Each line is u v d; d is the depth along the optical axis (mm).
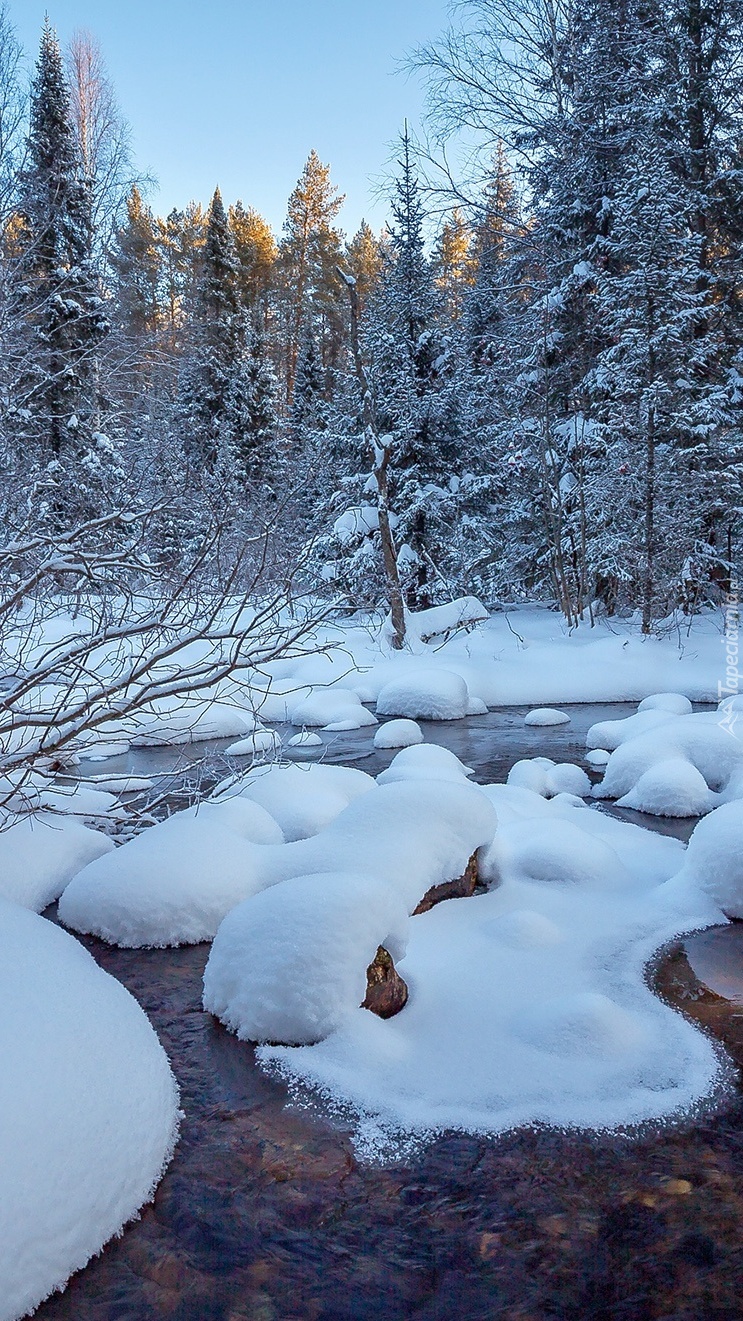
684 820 6492
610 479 15555
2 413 8500
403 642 15633
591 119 18188
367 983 3332
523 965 3818
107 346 15477
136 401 14289
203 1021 3482
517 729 11195
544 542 19250
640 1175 2461
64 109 20016
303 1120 2760
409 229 19094
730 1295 2033
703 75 17219
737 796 6609
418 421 18984
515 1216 2318
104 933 4359
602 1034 3109
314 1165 2539
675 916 4395
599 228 18172
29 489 5906
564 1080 2912
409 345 19375
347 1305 2027
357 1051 3090
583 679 13703
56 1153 2158
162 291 31578
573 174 17703
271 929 3443
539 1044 3127
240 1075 3037
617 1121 2697
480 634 16656
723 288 17734
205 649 12414
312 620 4945
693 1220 2281
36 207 14250
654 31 17703
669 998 3520
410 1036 3256
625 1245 2201
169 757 9438
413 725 10273
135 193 32500
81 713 4266
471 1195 2402
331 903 3449
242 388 26188
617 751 7629
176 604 4996
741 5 16547
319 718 11688
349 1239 2244
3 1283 1917
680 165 17906
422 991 3596
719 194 17562
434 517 19281
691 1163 2510
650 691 13391
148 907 4324
